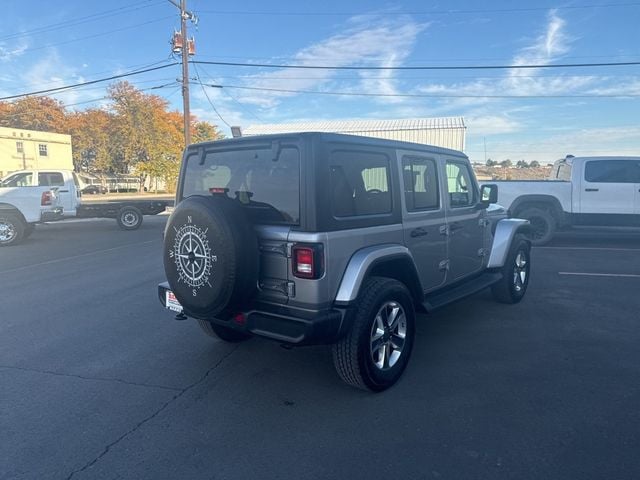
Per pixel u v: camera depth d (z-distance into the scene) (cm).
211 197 354
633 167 1103
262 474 275
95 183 5931
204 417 343
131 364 442
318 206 334
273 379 407
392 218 402
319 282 334
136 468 283
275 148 353
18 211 1284
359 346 355
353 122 2892
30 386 396
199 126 7138
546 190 1138
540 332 515
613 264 905
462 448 297
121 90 5375
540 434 312
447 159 496
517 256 619
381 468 279
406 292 397
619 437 307
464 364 430
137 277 841
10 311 626
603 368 418
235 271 334
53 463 288
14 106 5834
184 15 2367
